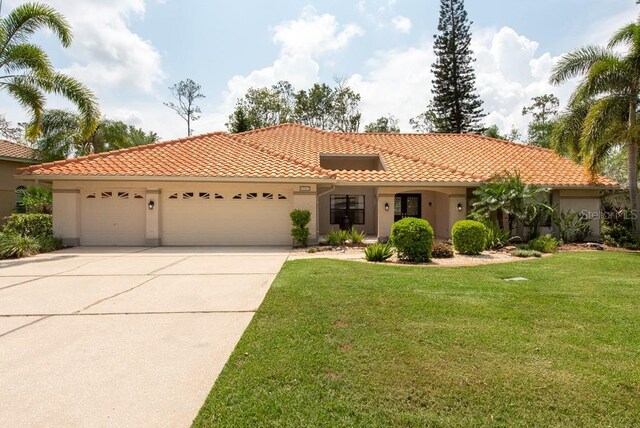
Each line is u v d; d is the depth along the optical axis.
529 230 16.48
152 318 6.12
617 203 20.19
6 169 22.75
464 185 16.98
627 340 4.99
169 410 3.49
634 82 15.82
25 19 14.59
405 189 17.41
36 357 4.62
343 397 3.62
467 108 41.62
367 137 24.38
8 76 15.00
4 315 6.30
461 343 4.85
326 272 9.32
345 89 52.31
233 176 15.31
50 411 3.47
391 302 6.64
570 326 5.52
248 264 11.45
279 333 5.23
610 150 17.05
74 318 6.14
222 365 4.38
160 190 16.17
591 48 16.91
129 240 16.23
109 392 3.80
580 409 3.42
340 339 5.00
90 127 16.66
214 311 6.49
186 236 16.31
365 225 21.11
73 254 13.65
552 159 20.72
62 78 15.84
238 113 35.16
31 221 15.91
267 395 3.66
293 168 16.52
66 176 14.93
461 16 41.53
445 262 11.64
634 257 12.86
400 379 3.94
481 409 3.43
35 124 16.02
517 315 5.99
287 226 16.45
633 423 3.24
